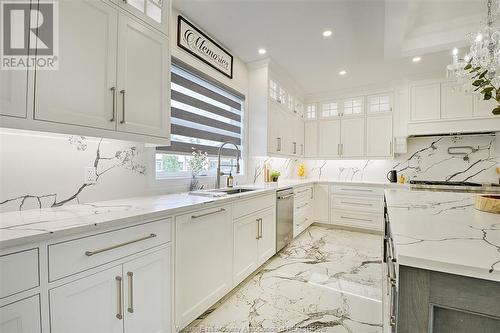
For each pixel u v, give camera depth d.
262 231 2.48
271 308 1.83
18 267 0.84
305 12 2.18
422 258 0.65
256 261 2.36
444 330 0.65
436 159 3.85
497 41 1.58
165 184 2.12
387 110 3.96
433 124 3.49
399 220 1.09
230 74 2.91
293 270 2.47
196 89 2.52
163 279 1.37
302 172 4.83
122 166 1.77
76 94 1.19
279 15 2.23
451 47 2.60
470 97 3.29
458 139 3.71
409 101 3.66
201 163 2.41
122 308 1.16
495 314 0.59
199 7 2.12
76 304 0.99
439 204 1.53
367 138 4.11
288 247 3.17
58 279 0.94
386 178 4.23
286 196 3.04
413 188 3.42
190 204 1.54
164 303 1.38
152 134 1.60
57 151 1.40
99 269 1.07
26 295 0.85
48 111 1.09
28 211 1.26
